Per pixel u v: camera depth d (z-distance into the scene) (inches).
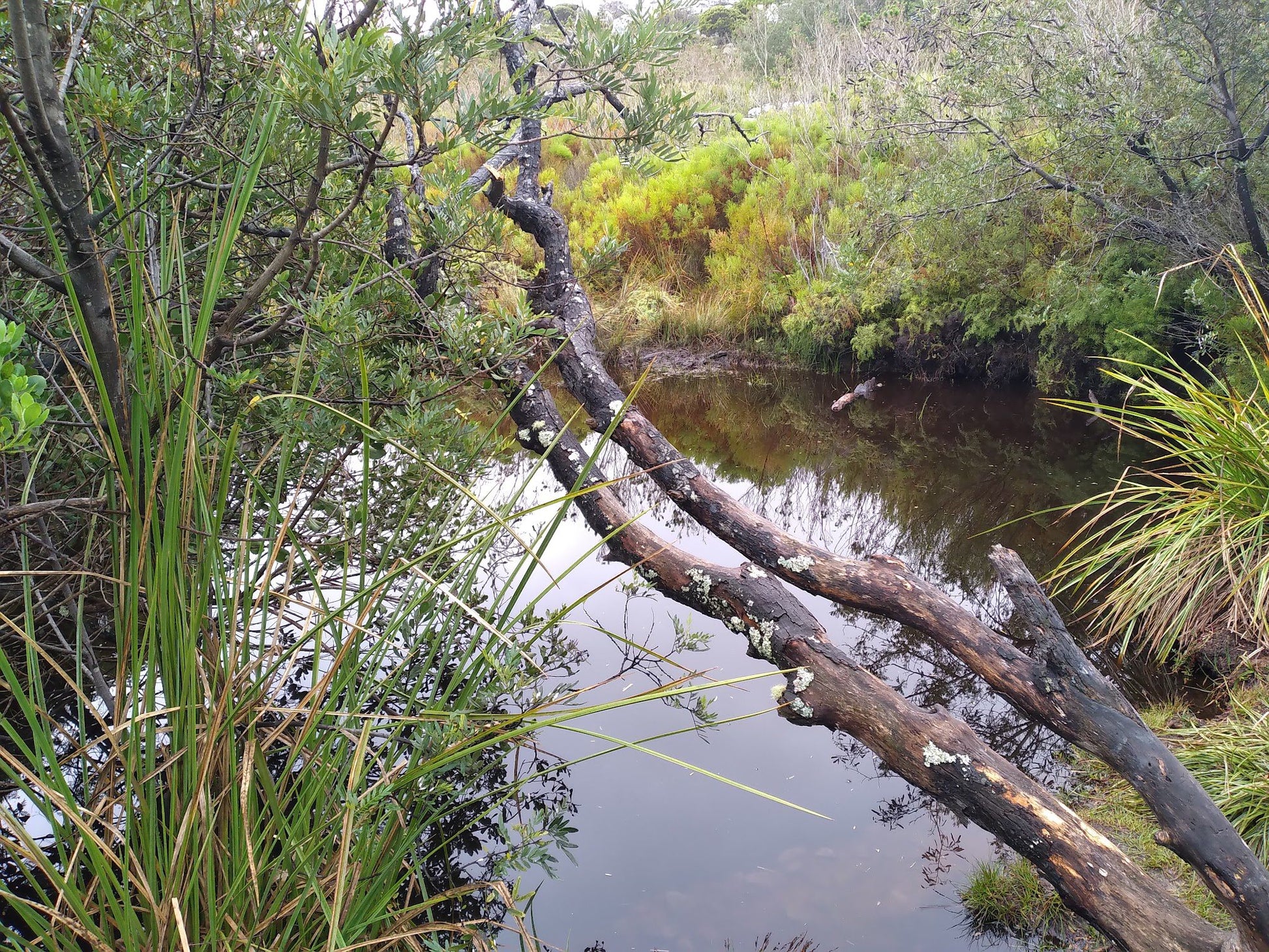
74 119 66.3
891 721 91.9
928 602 105.1
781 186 355.9
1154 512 144.1
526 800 104.7
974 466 219.0
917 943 86.7
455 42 60.0
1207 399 138.4
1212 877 74.5
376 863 67.1
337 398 77.9
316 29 58.0
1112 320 227.1
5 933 53.8
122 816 75.5
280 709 58.7
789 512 197.0
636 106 76.1
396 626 69.4
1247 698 117.2
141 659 56.9
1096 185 221.9
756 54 518.9
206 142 69.6
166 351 56.2
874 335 288.0
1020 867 95.9
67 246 66.9
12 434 45.7
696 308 336.8
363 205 93.1
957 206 241.8
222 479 56.3
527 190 145.9
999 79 218.7
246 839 54.1
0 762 57.6
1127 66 208.2
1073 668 87.2
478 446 85.4
